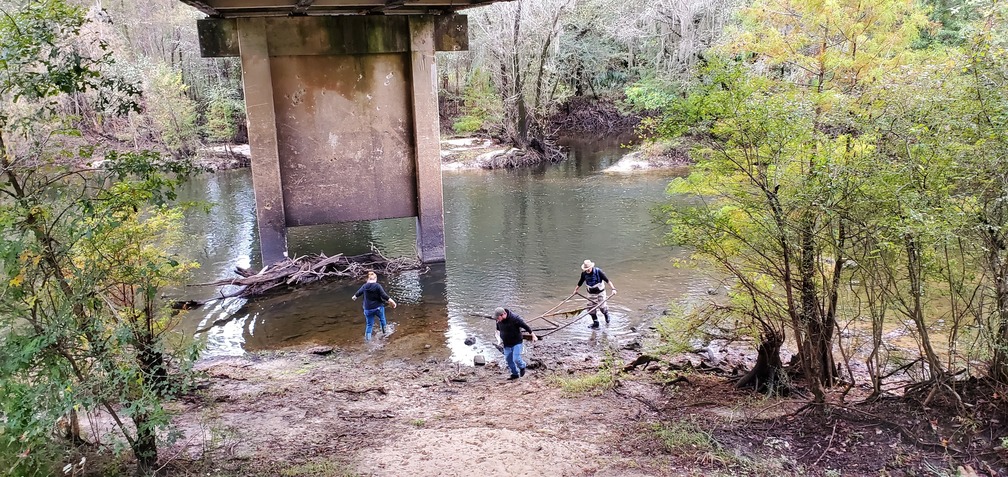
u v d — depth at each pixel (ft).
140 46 128.57
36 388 14.25
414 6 50.37
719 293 43.29
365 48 51.52
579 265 53.31
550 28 110.11
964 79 18.04
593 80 160.04
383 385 30.14
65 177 15.83
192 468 19.22
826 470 18.08
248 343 38.34
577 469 19.10
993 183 17.22
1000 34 17.98
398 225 72.95
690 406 24.49
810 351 22.91
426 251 55.93
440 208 55.42
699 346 33.88
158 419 15.51
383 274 53.11
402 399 28.07
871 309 20.75
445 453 20.65
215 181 104.88
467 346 36.94
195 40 130.00
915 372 23.02
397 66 53.42
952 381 19.90
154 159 16.74
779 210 20.04
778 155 20.20
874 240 19.25
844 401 22.40
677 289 45.68
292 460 20.43
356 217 55.42
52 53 14.82
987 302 19.49
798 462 18.74
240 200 87.15
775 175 20.47
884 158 18.67
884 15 35.06
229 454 20.77
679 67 107.14
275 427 23.93
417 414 25.88
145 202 18.20
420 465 19.71
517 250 59.00
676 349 26.99
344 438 22.81
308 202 54.03
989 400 19.24
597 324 39.37
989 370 19.60
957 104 17.87
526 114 121.08
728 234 22.62
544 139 124.98
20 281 14.43
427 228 55.47
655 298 44.09
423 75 52.85
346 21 50.70
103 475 17.79
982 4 19.11
